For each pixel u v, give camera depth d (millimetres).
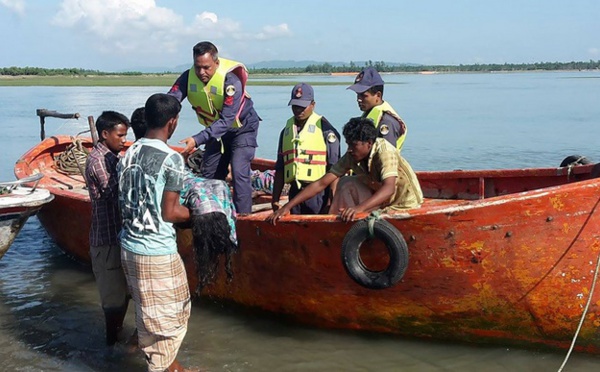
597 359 4719
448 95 46531
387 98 42969
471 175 7070
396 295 4828
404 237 4594
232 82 5762
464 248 4508
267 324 5586
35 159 8789
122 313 5145
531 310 4598
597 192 4305
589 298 4453
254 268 5379
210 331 5457
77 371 4840
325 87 61188
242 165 6117
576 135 19734
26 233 8906
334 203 5230
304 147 5949
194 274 5773
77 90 51531
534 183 6734
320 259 4945
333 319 5238
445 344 5043
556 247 4414
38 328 5629
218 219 4238
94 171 4801
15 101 36188
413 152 16859
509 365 4707
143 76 117750
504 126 22766
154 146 4074
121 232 4316
